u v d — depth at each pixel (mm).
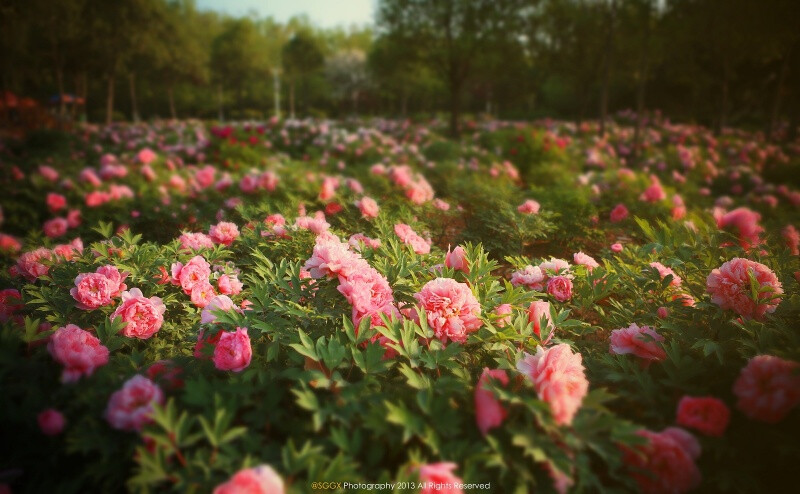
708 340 1767
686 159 13430
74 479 1327
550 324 1852
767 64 23625
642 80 15047
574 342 1985
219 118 51219
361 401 1459
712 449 1438
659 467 1297
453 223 5020
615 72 22844
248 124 14344
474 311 1740
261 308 1874
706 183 12141
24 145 14453
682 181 11047
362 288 1735
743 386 1438
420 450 1397
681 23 16297
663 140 19359
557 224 4469
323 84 53031
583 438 1276
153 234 4578
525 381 1548
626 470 1344
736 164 14586
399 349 1624
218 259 2764
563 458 1227
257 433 1413
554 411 1293
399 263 2225
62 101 24781
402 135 22047
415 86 40344
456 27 20922
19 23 19250
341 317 1907
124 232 2732
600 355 2012
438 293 1760
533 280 2426
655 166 13594
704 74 23250
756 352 1771
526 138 12555
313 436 1431
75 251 2686
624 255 3318
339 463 1192
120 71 29453
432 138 18719
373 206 3705
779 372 1396
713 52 19516
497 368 1703
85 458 1430
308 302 1994
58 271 2479
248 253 3088
